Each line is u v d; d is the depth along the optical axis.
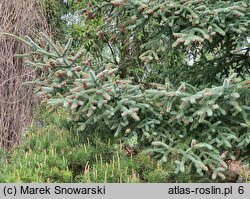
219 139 2.16
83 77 2.31
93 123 2.35
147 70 3.40
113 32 2.82
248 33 2.31
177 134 2.25
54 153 2.34
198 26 2.24
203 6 2.18
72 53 2.50
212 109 2.03
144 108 2.21
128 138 2.24
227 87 1.99
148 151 2.15
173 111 2.15
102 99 2.10
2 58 3.62
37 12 4.00
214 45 2.64
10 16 3.70
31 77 3.72
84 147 2.39
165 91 2.06
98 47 4.07
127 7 2.34
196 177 2.44
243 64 2.82
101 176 2.15
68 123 2.69
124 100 2.15
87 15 2.63
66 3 4.69
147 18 2.36
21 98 3.71
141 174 2.41
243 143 2.11
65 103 2.05
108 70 2.14
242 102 2.22
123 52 3.86
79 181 2.26
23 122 3.68
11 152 3.09
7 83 3.66
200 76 2.75
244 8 2.16
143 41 3.58
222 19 2.20
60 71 2.25
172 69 2.86
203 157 2.21
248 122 2.11
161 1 2.29
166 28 2.43
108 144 2.46
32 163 2.23
